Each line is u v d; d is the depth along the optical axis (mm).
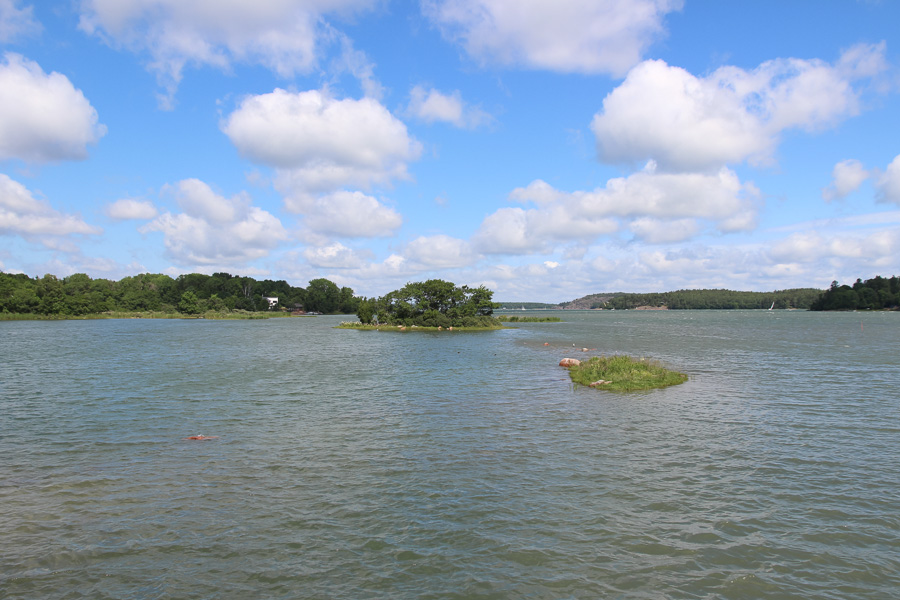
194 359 53125
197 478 17469
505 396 31734
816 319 173750
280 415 26578
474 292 117812
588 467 18391
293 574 11750
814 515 14562
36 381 37969
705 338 83875
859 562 12172
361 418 25875
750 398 30781
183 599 10883
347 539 13281
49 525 14102
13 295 168750
